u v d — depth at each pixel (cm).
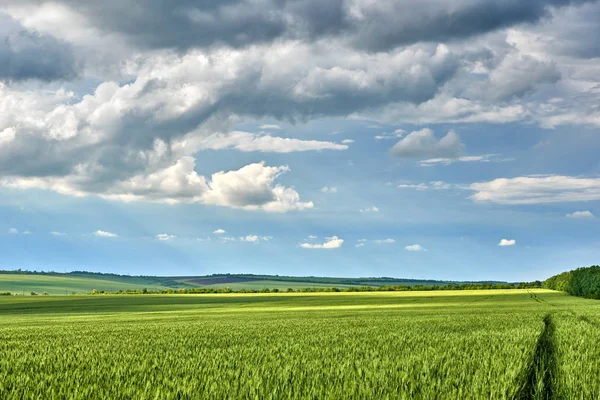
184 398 973
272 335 2741
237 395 983
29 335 3125
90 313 8031
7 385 1121
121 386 1095
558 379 1172
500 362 1331
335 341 2259
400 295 13275
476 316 4541
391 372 1208
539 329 2631
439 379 1088
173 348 2077
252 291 18075
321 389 1004
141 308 9381
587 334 2255
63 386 1086
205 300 12000
